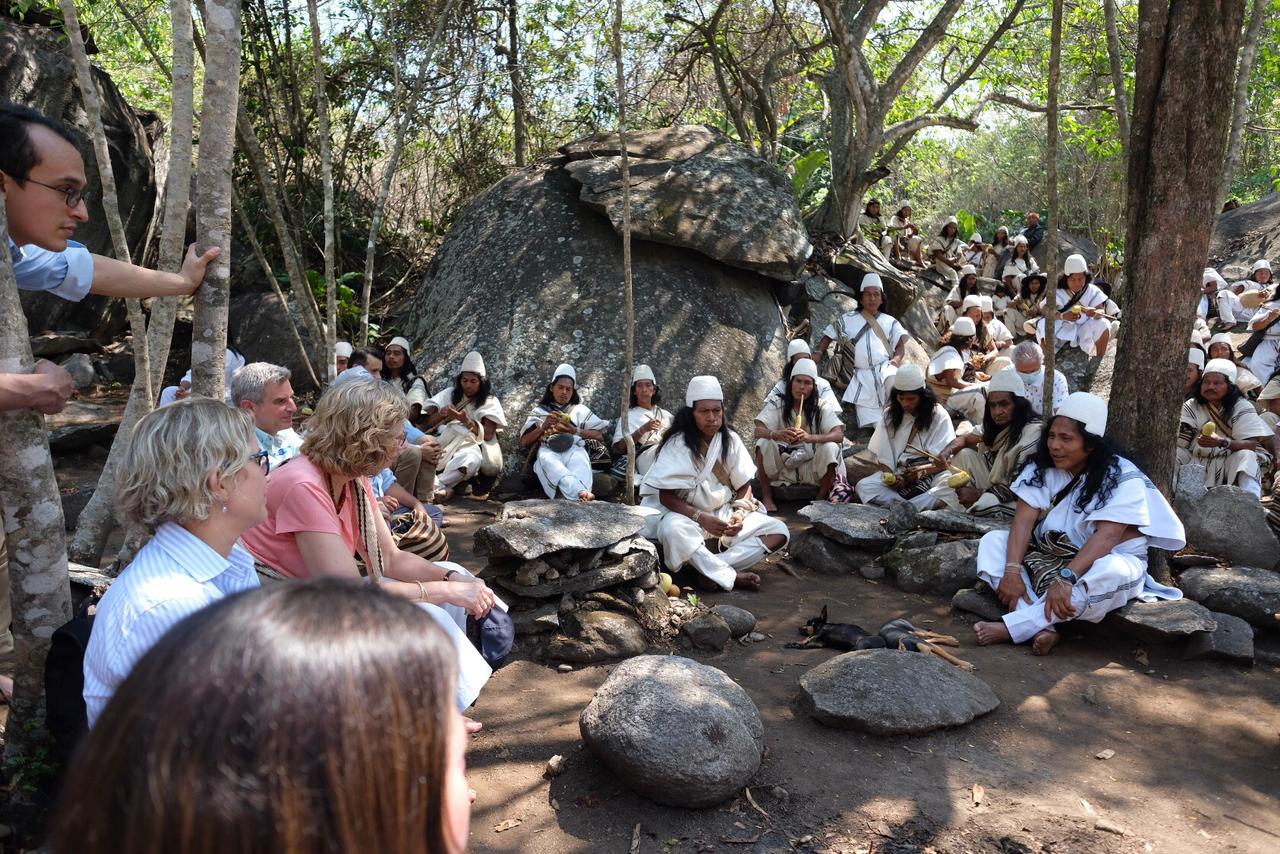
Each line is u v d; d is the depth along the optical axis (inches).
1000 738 146.6
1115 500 180.1
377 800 28.8
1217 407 264.2
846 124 465.7
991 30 564.7
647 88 524.4
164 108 563.5
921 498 257.4
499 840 121.3
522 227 367.2
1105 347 397.1
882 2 433.7
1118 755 142.9
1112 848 119.6
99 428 321.1
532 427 291.1
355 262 482.3
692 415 221.0
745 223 362.3
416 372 320.5
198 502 88.3
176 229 168.7
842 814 126.0
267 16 394.6
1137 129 195.2
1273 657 175.5
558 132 517.7
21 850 109.0
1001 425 243.4
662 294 344.2
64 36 384.8
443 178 504.7
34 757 114.5
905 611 201.8
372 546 127.2
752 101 501.4
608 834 122.4
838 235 445.4
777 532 224.4
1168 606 179.2
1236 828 125.0
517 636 176.6
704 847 119.5
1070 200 861.2
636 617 182.7
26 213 107.1
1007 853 118.4
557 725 149.5
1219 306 474.9
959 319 359.3
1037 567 185.0
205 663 28.8
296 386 400.2
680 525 212.2
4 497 112.0
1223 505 215.6
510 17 479.2
